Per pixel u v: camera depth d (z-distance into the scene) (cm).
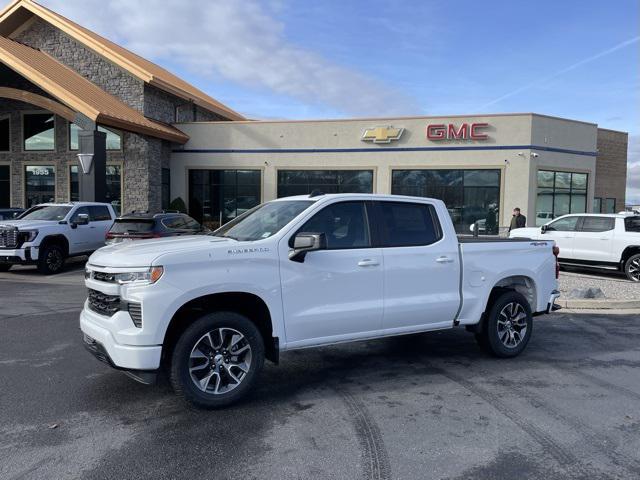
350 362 637
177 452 393
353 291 535
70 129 2655
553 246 700
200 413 469
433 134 2489
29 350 664
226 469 368
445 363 634
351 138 2592
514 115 2402
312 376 581
